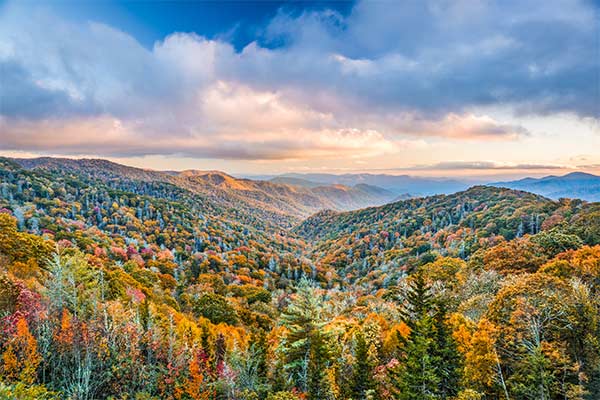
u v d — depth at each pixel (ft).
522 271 145.07
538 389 69.46
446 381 76.43
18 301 82.28
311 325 98.12
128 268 226.38
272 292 330.95
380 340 113.60
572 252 141.08
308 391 83.71
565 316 77.05
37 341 73.92
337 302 239.91
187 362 89.35
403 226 591.37
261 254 520.42
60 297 93.25
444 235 458.09
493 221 405.18
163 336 96.89
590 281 100.89
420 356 73.77
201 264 382.63
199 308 177.17
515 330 79.82
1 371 63.82
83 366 74.54
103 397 75.97
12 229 147.13
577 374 72.59
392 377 83.41
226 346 102.53
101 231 418.92
